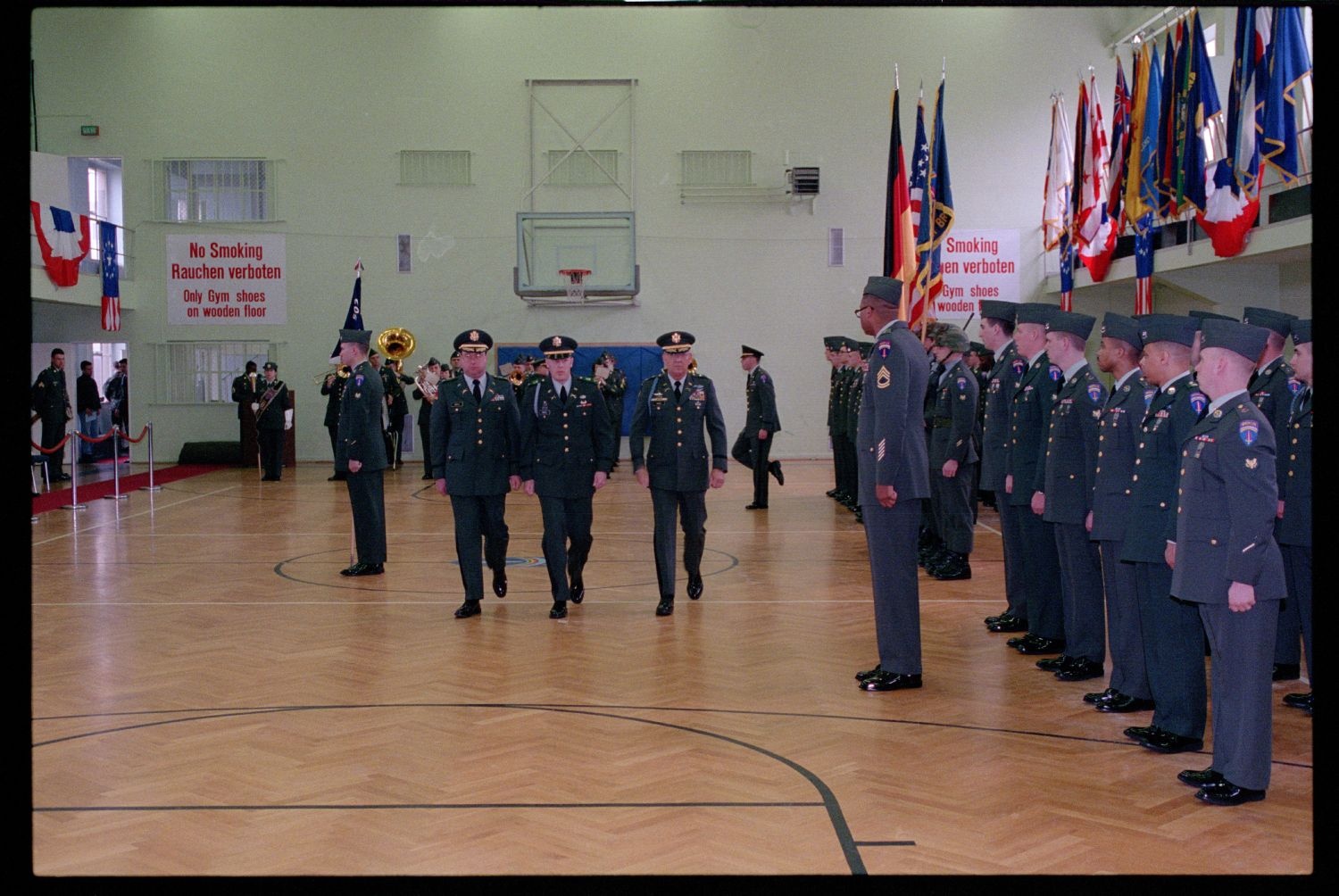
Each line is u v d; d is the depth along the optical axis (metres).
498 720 5.28
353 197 20.47
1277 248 13.32
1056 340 6.12
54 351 16.44
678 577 9.15
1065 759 4.71
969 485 9.02
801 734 5.06
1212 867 3.65
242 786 4.41
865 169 20.38
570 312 20.58
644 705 5.52
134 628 7.27
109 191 21.44
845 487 13.87
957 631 7.18
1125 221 16.02
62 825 4.04
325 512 13.45
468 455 7.55
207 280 20.45
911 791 4.34
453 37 20.34
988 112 20.25
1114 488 5.36
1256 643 4.19
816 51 20.30
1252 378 6.29
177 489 16.12
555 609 7.57
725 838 3.88
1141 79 15.14
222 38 20.34
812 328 20.55
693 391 7.75
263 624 7.40
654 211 20.48
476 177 20.44
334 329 20.50
